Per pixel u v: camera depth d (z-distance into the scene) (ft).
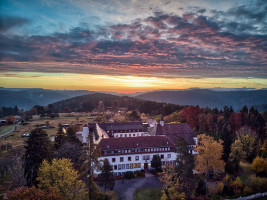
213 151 203.41
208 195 177.99
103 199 136.56
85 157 129.08
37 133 176.35
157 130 294.87
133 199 168.76
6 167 194.49
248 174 220.64
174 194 153.07
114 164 214.48
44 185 129.59
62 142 239.91
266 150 257.34
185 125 306.14
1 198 112.27
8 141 347.56
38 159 170.81
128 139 230.68
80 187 139.23
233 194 179.73
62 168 134.31
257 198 177.58
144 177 209.15
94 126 363.15
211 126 384.88
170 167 178.50
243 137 271.49
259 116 339.77
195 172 221.25
